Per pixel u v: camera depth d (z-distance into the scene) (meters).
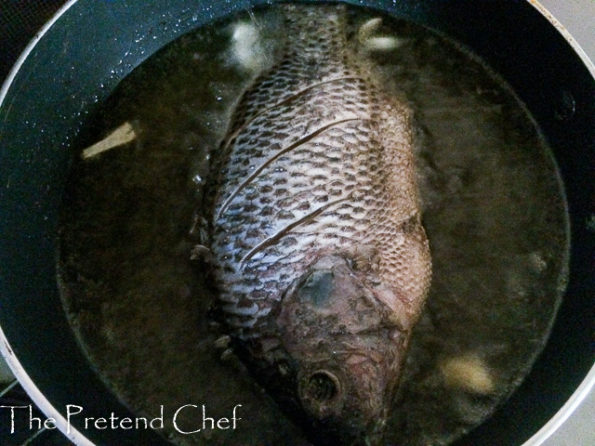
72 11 0.26
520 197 0.28
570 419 0.25
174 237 0.27
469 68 0.30
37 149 0.27
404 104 0.29
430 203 0.28
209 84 0.30
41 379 0.23
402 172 0.26
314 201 0.24
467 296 0.26
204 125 0.29
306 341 0.22
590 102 0.26
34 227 0.26
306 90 0.26
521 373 0.25
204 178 0.28
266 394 0.25
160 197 0.28
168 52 0.30
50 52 0.26
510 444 0.22
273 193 0.24
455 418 0.24
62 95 0.28
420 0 0.30
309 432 0.23
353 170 0.25
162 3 0.29
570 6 0.31
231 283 0.24
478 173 0.28
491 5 0.28
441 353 0.25
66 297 0.26
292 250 0.23
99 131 0.29
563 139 0.28
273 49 0.30
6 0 0.31
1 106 0.24
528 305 0.26
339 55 0.28
